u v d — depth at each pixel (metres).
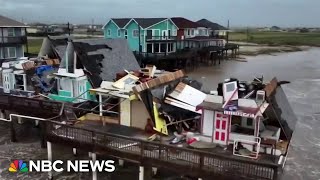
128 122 22.08
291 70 69.81
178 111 20.84
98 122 22.86
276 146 17.64
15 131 29.53
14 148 26.62
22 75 31.36
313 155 26.19
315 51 116.50
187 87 22.06
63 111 23.42
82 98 26.39
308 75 63.69
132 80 23.83
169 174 21.70
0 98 28.11
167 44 67.12
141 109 21.52
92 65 28.42
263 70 69.06
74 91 28.16
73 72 28.02
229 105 17.38
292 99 44.03
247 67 73.19
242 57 92.31
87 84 27.50
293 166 24.25
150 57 60.28
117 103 22.61
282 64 79.31
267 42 146.38
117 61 31.06
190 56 66.31
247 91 18.42
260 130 18.25
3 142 27.84
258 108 16.89
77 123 22.62
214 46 79.06
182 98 21.06
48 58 35.72
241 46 125.56
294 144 28.31
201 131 18.88
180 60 65.12
